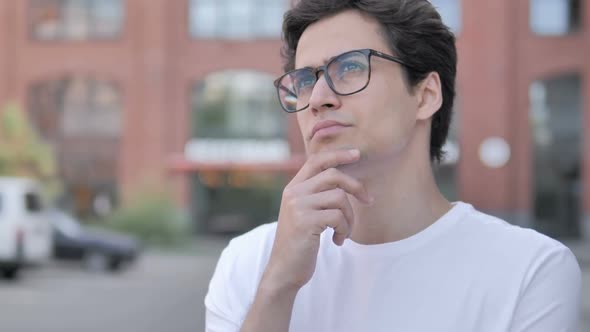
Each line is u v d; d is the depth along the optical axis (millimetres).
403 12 1403
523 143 28875
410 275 1383
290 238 1270
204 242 28312
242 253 1542
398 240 1438
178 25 30688
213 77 30906
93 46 30594
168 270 17453
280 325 1270
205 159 30469
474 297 1349
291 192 1299
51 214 17281
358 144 1367
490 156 28422
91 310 10586
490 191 28797
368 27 1405
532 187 29031
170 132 30609
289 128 30453
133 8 30453
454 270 1374
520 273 1354
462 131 29109
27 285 14016
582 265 18906
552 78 29188
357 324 1374
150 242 25547
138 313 10227
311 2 1442
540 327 1331
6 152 22562
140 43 30438
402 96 1409
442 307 1350
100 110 31016
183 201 30219
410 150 1460
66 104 31078
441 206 1509
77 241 16938
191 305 11031
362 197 1305
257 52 30500
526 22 28812
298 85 1448
